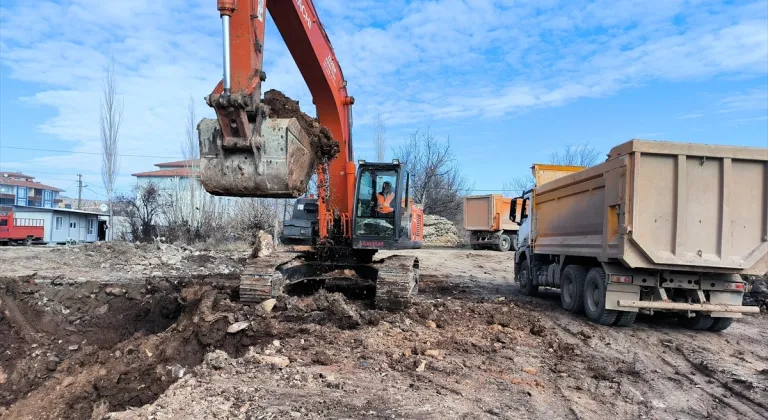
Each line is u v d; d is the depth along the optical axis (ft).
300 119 21.26
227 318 23.26
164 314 33.24
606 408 16.03
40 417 24.58
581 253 30.58
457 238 122.11
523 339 24.38
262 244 31.04
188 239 95.61
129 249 57.52
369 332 23.24
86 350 31.04
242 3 17.62
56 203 296.92
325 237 30.22
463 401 15.75
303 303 27.53
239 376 17.51
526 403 15.96
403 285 27.35
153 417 13.84
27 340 32.45
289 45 24.45
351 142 30.01
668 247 25.43
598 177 28.66
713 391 18.12
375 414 14.32
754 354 23.45
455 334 24.32
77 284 36.86
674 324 29.94
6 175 318.45
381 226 29.78
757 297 35.76
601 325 28.50
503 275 58.13
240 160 17.94
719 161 25.75
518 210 68.74
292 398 15.40
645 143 25.03
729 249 25.67
